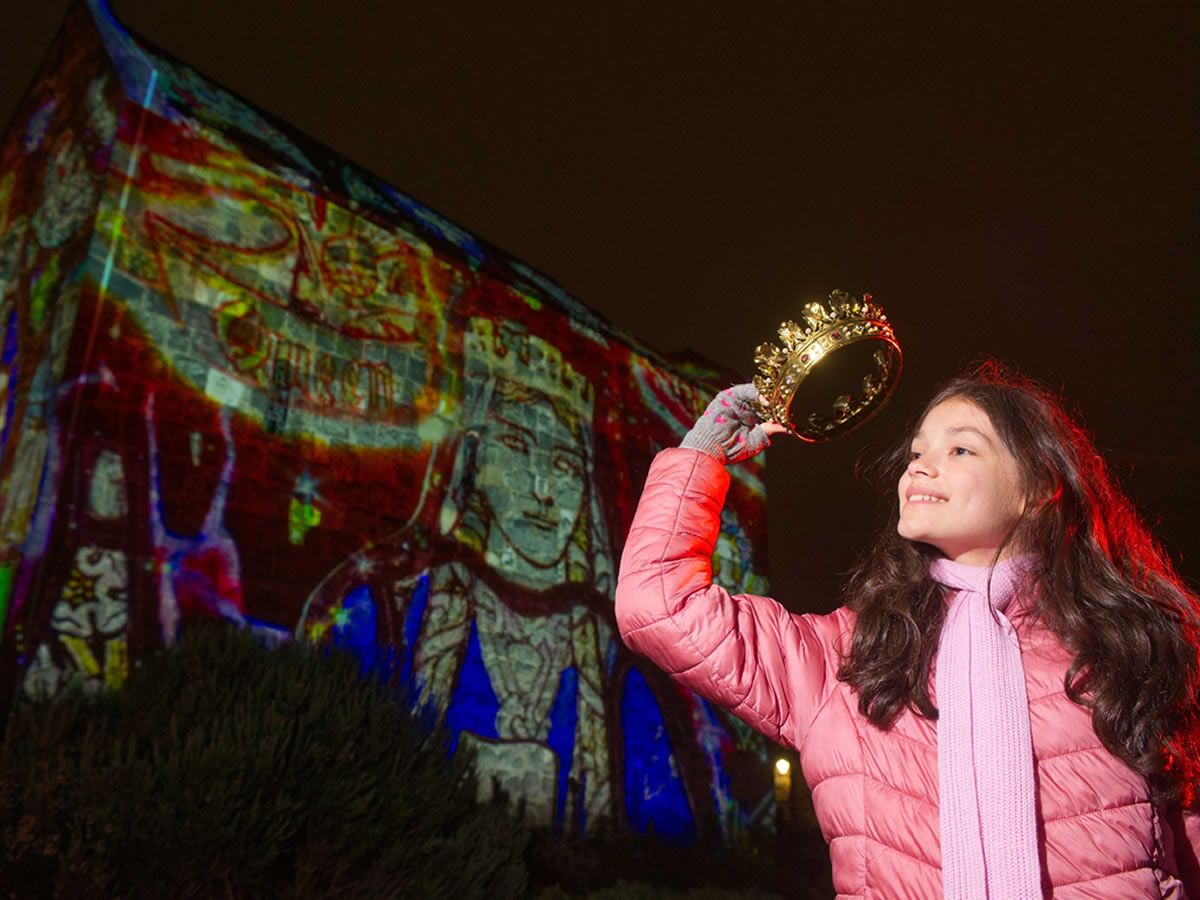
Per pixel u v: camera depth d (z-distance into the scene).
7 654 5.02
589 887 7.37
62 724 4.33
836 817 1.37
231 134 7.04
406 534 7.39
